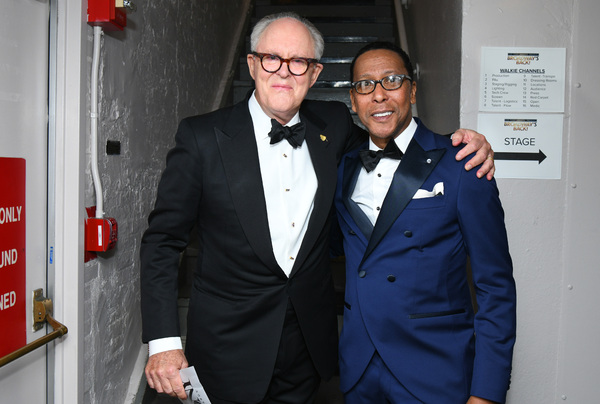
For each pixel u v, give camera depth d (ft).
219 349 4.96
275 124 4.92
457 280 4.71
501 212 4.62
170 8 8.77
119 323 6.72
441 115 7.87
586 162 6.31
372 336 4.65
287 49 4.79
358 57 4.93
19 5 4.65
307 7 16.70
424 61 10.25
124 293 6.84
